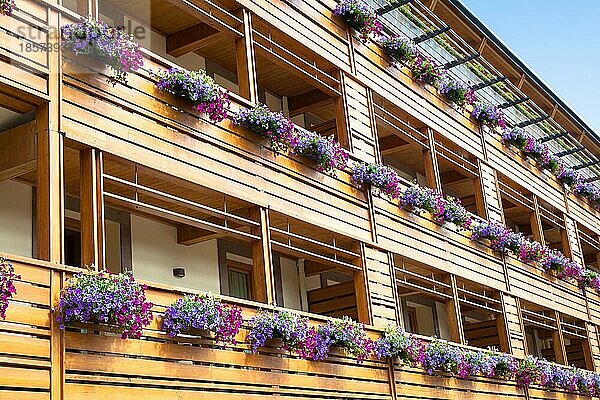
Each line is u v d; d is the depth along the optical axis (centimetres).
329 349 1303
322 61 1559
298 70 1458
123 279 965
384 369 1435
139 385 1002
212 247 1539
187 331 1074
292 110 1750
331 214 1430
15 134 1037
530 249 2073
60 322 918
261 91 1706
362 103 1630
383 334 1455
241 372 1141
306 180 1388
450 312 1722
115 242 1347
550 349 2622
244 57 1353
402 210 1634
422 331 2108
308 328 1246
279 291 1664
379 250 1531
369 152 1606
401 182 1631
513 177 2194
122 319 946
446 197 1892
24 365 884
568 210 2483
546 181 2391
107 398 958
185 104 1195
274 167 1325
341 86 1578
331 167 1437
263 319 1179
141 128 1118
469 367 1645
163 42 1477
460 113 2003
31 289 907
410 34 1950
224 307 1106
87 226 1007
